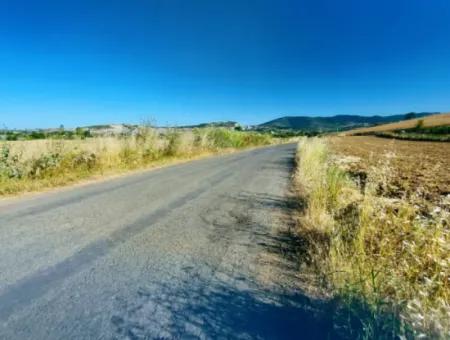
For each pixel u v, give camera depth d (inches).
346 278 130.2
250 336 106.4
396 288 115.3
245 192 349.1
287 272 154.3
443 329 95.3
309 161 504.7
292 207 285.6
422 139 2415.1
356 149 1268.5
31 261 157.8
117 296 128.2
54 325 108.7
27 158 387.5
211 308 122.0
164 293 131.6
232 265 160.9
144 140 655.8
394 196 308.8
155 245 184.5
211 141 1045.8
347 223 200.4
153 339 103.4
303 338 105.7
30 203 275.3
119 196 311.1
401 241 155.3
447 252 130.6
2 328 106.4
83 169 442.0
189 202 294.0
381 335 101.7
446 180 463.8
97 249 175.8
